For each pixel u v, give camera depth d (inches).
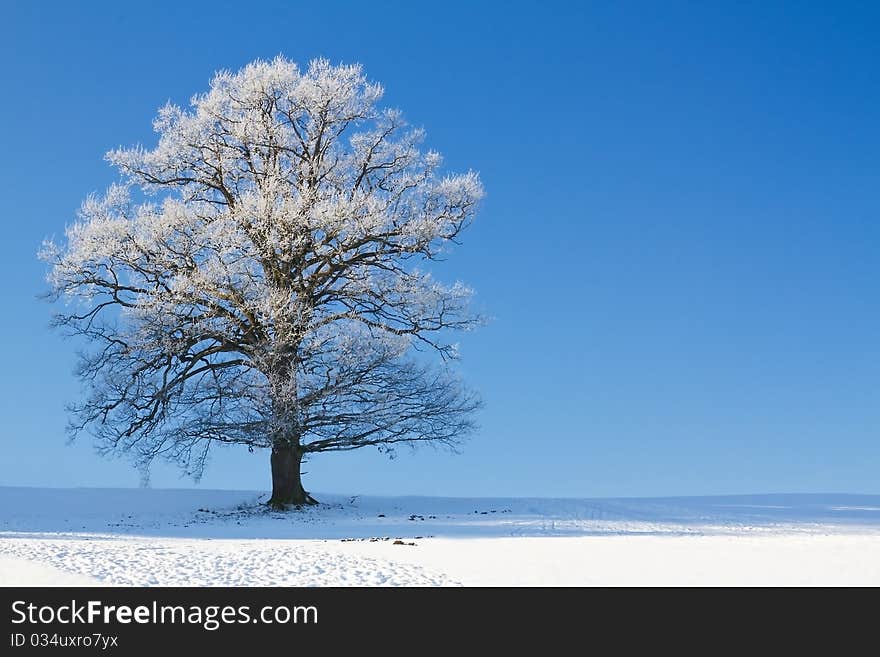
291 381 1000.2
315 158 1134.4
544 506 1061.8
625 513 999.0
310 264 1093.1
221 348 1075.3
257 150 1122.0
